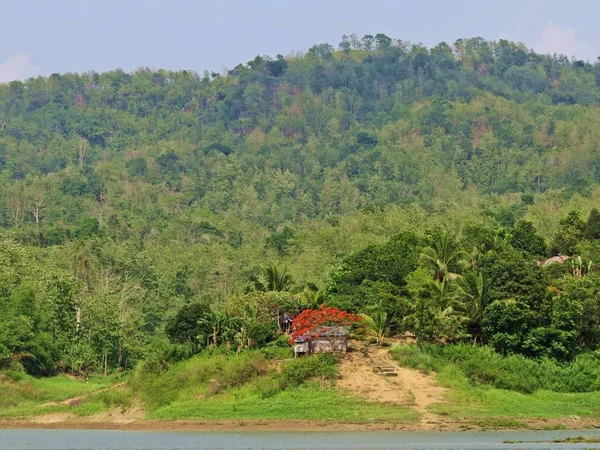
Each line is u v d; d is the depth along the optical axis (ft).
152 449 188.03
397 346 252.62
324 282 377.50
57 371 311.06
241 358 244.83
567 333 251.80
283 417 218.79
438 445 188.55
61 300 327.26
